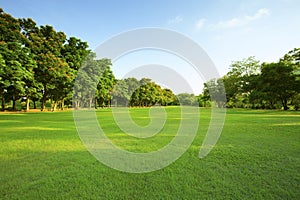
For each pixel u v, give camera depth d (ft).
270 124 30.04
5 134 22.09
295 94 79.30
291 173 10.10
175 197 7.77
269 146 15.96
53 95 84.23
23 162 12.17
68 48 81.66
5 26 57.62
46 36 77.36
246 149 15.03
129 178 9.72
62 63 73.67
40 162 12.19
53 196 7.95
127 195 7.98
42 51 71.97
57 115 51.21
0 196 7.98
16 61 54.60
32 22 71.31
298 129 24.71
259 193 8.01
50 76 71.15
